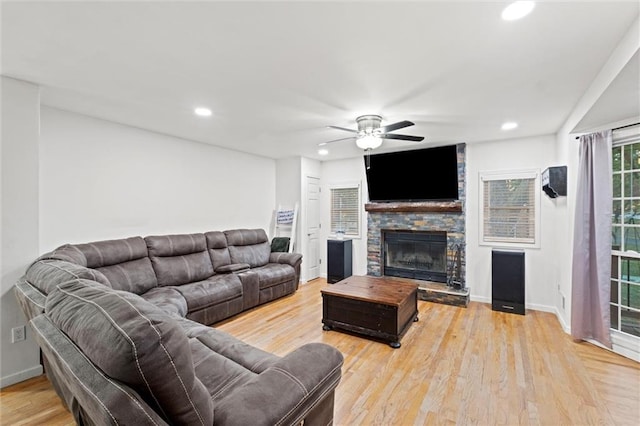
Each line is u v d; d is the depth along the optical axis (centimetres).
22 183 231
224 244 445
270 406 112
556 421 187
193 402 95
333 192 594
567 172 333
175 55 193
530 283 406
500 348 287
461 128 363
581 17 152
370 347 292
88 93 256
